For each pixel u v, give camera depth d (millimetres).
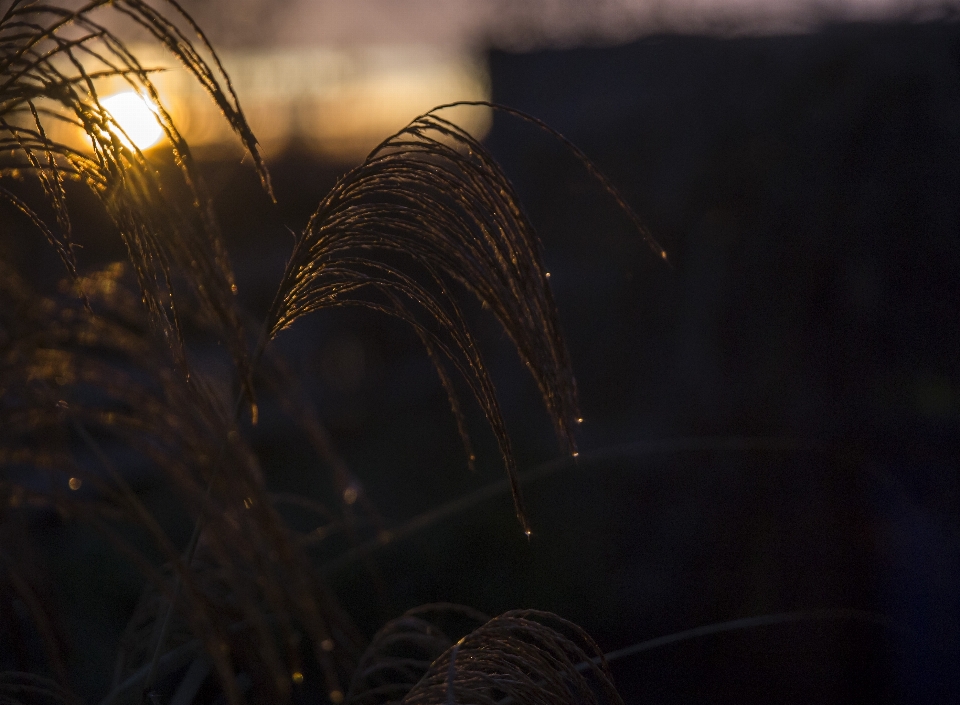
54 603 1296
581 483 5242
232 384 1303
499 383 6738
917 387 4340
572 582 4535
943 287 4316
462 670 1187
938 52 4418
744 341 4539
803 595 4125
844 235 4422
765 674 4098
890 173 4391
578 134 6297
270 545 800
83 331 948
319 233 1244
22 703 1297
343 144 9445
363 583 3910
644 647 1571
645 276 5691
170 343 938
